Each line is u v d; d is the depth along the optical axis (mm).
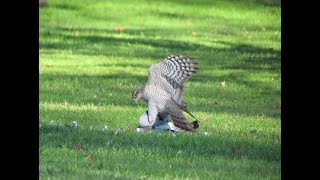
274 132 13742
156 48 26797
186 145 11828
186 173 9945
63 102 17109
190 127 11766
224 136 12836
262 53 26328
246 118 15500
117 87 19797
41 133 12602
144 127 12852
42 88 19156
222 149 11695
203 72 22594
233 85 20672
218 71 22844
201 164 10555
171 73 12008
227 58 25234
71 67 22922
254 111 16859
